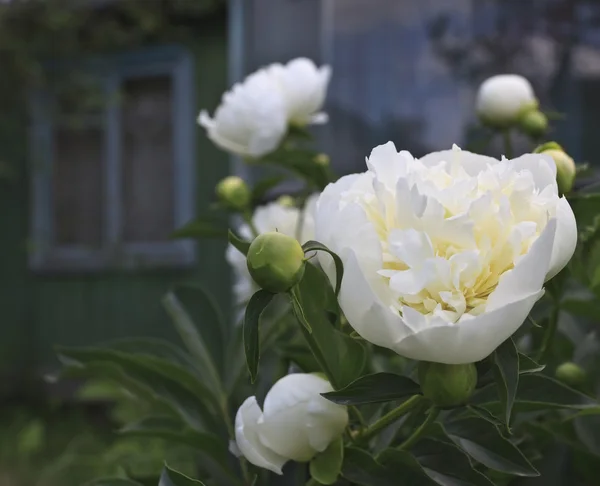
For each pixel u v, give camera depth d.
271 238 0.50
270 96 1.05
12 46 4.21
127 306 4.52
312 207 1.04
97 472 3.15
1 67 4.31
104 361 0.80
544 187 0.52
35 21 4.22
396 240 0.45
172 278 4.41
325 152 3.00
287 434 0.59
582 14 2.84
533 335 0.90
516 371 0.48
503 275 0.44
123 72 4.39
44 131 4.56
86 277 4.58
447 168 0.55
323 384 0.60
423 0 2.97
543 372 0.78
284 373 0.77
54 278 4.64
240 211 1.09
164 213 4.47
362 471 0.60
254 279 0.51
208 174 4.23
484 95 1.00
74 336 4.61
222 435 0.82
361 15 3.03
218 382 0.85
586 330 0.90
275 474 0.70
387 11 3.00
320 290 0.60
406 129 2.97
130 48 4.34
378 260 0.46
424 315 0.45
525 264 0.43
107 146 4.51
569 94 2.84
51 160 4.59
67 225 4.67
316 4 3.09
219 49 4.20
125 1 4.06
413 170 0.49
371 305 0.44
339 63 3.04
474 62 2.92
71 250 4.59
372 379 0.51
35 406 4.61
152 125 4.46
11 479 3.40
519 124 1.00
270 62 3.15
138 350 0.90
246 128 1.06
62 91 4.44
